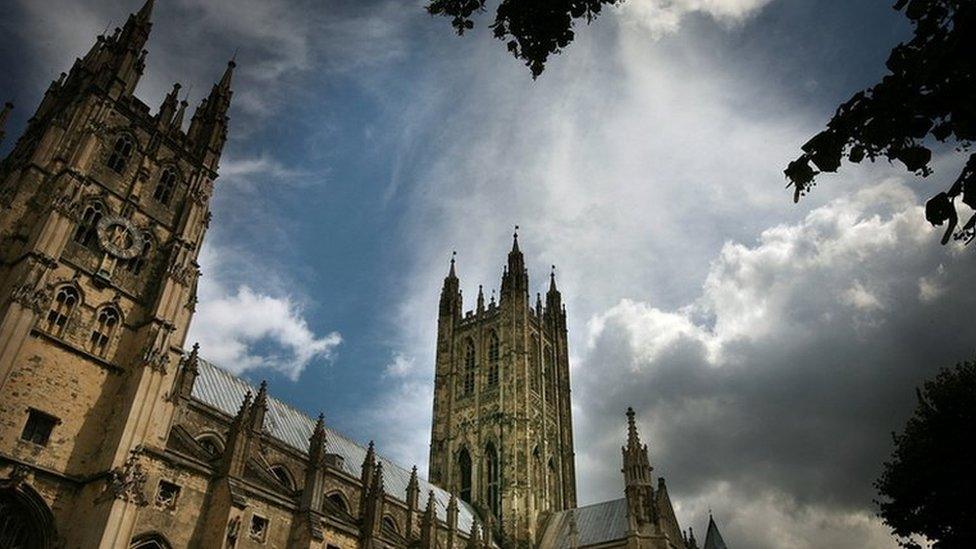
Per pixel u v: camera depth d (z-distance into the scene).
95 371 55.28
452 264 147.75
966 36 11.48
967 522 46.25
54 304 54.34
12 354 49.03
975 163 11.66
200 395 72.69
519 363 124.75
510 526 106.94
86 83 66.81
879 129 12.32
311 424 87.94
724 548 113.75
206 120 75.75
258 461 67.81
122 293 59.53
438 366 133.62
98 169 61.56
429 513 77.25
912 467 48.78
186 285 62.94
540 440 121.00
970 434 46.22
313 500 61.41
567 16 18.25
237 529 53.19
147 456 52.34
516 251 139.00
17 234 55.72
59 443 51.16
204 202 69.69
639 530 95.88
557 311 146.12
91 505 49.00
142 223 64.06
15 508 47.81
